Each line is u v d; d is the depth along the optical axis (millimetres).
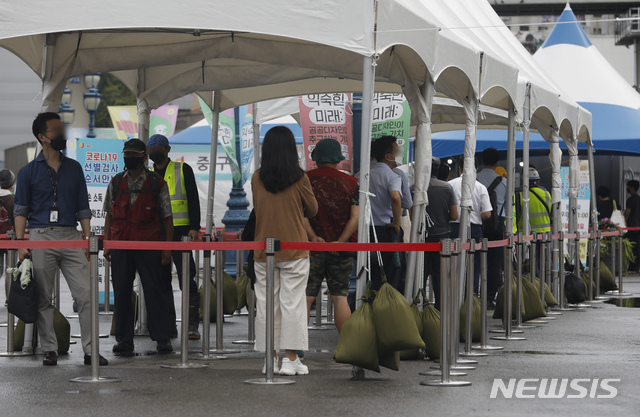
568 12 25000
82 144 14820
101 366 9125
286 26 7984
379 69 9055
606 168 31391
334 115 15242
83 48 10773
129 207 9961
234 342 11320
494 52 11000
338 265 8914
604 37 53344
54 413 6664
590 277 17344
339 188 9031
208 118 15945
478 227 14977
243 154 19266
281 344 8344
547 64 24250
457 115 18906
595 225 17953
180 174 11133
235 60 12805
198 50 11055
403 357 9453
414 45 8406
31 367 9016
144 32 10727
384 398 7277
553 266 15891
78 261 9062
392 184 10930
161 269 10234
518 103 12109
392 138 11188
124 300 10188
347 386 7863
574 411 6824
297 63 10867
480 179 15594
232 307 13547
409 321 7977
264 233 8281
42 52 10070
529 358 9766
